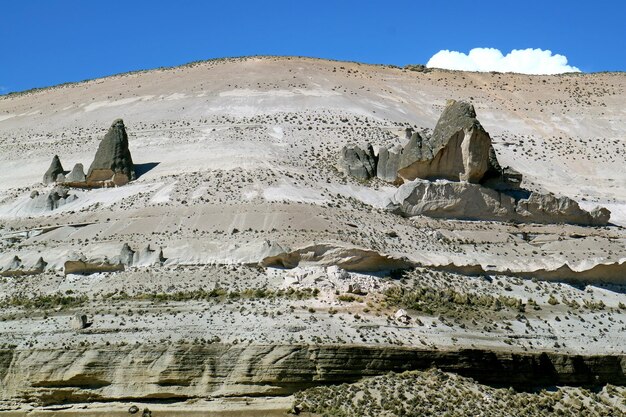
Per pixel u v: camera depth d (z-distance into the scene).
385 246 55.00
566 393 44.66
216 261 52.16
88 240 57.06
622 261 57.38
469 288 52.75
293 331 43.09
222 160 71.00
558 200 64.44
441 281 52.53
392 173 68.12
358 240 54.69
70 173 68.69
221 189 62.75
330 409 39.34
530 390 44.38
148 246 53.84
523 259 57.47
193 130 84.44
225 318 44.44
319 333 43.09
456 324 46.97
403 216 61.84
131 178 68.31
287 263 50.97
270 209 57.88
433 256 55.41
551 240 60.94
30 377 41.47
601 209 66.12
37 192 66.50
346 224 57.31
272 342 41.69
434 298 49.44
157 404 40.56
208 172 67.25
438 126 64.38
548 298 53.56
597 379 46.44
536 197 64.06
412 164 63.44
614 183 84.88
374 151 75.25
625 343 49.25
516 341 46.91
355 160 69.62
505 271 55.69
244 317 44.56
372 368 41.69
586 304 53.62
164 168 70.75
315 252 50.91
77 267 52.34
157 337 42.50
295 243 52.88
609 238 62.50
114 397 40.75
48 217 62.38
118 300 47.84
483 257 56.91
